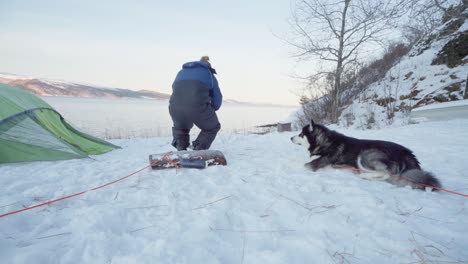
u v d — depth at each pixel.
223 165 4.00
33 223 2.18
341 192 2.77
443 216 2.19
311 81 13.02
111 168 4.05
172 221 2.14
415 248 1.72
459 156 4.43
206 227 2.03
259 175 3.43
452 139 5.88
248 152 5.38
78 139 6.11
